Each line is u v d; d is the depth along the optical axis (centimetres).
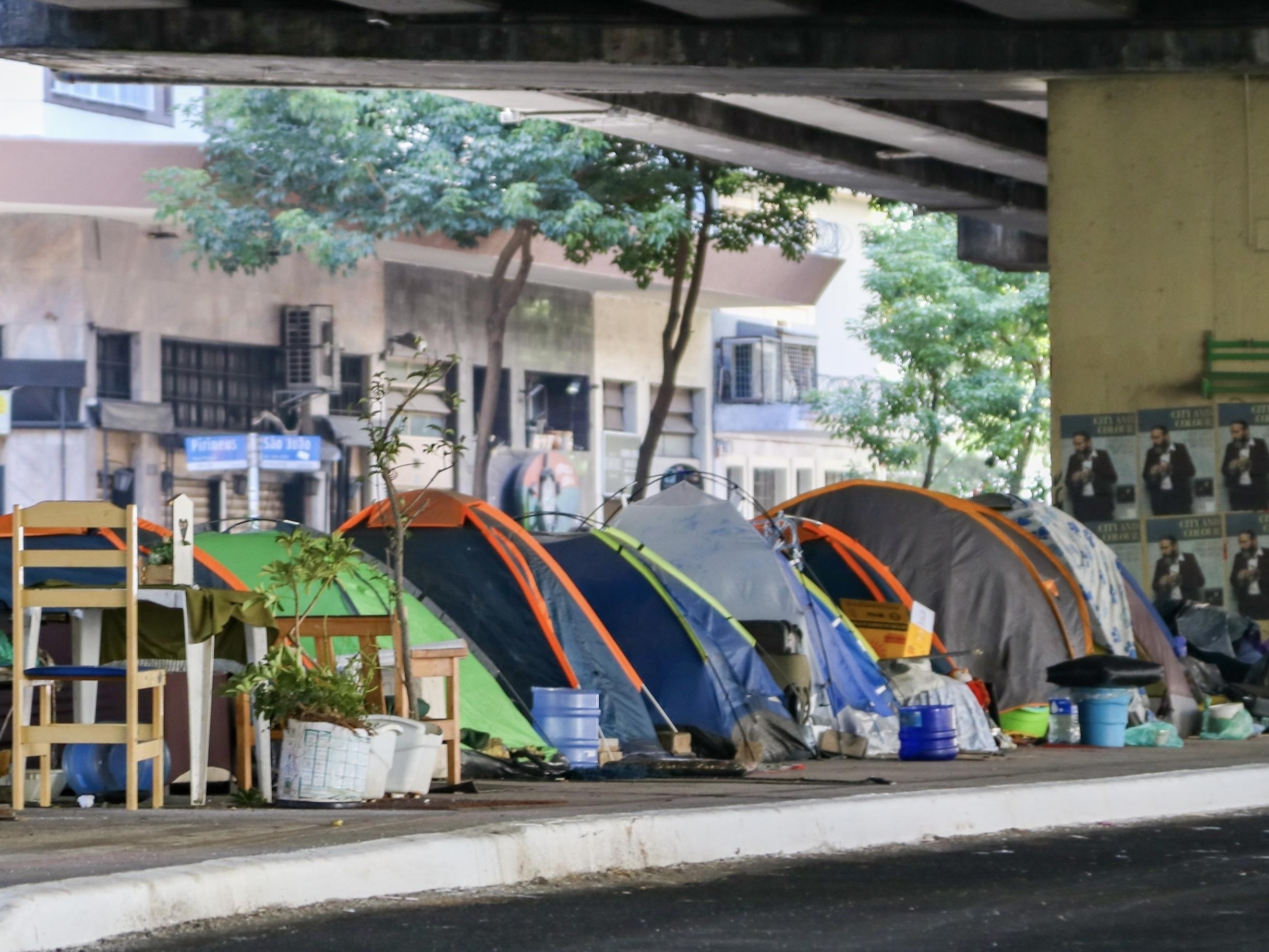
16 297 5647
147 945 945
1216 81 3222
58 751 1717
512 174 5853
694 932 1004
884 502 2667
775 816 1393
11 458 5644
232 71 3494
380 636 2019
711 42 3266
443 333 6538
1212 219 3222
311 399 6122
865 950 947
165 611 1620
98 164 5588
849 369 8431
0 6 3359
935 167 5147
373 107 5875
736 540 2370
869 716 2269
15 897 930
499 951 937
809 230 6028
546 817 1322
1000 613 2566
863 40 3244
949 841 1488
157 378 5841
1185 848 1427
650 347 7412
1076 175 3284
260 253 5775
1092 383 3278
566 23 3272
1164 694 2683
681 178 5747
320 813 1432
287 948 941
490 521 2180
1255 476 3173
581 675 2097
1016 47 3225
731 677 2177
